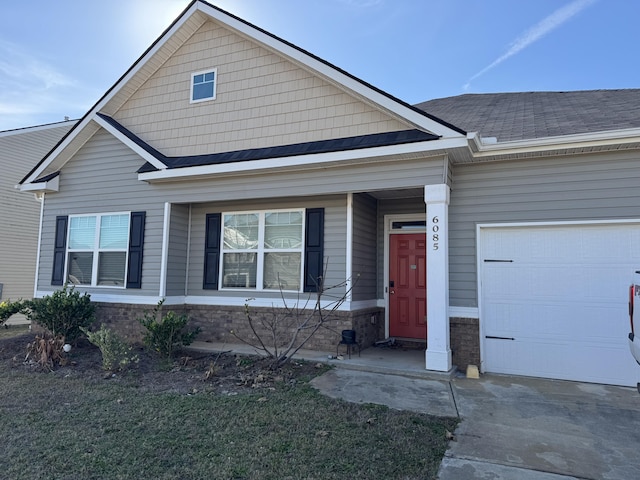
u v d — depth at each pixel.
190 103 9.34
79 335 8.41
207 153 9.03
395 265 9.27
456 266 7.18
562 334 6.64
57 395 5.54
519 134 7.25
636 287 4.09
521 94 12.16
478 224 7.09
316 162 7.32
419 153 6.70
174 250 9.20
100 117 9.70
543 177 6.79
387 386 5.99
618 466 3.72
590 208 6.53
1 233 14.95
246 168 7.91
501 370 6.91
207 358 7.55
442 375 6.36
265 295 8.72
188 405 5.11
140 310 9.05
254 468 3.58
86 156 10.09
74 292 9.12
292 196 8.04
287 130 8.30
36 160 16.23
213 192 8.59
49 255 10.38
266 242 8.88
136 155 9.48
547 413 5.03
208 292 9.28
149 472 3.50
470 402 5.38
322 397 5.45
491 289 7.04
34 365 6.97
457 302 7.15
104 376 6.43
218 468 3.57
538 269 6.83
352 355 7.66
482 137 7.25
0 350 8.02
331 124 7.91
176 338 7.49
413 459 3.79
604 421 4.79
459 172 7.25
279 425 4.50
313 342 8.14
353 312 7.99
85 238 9.95
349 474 3.50
